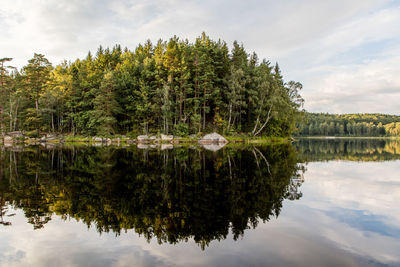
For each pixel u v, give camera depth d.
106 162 18.03
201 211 7.40
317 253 4.79
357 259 4.53
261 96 47.25
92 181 11.45
